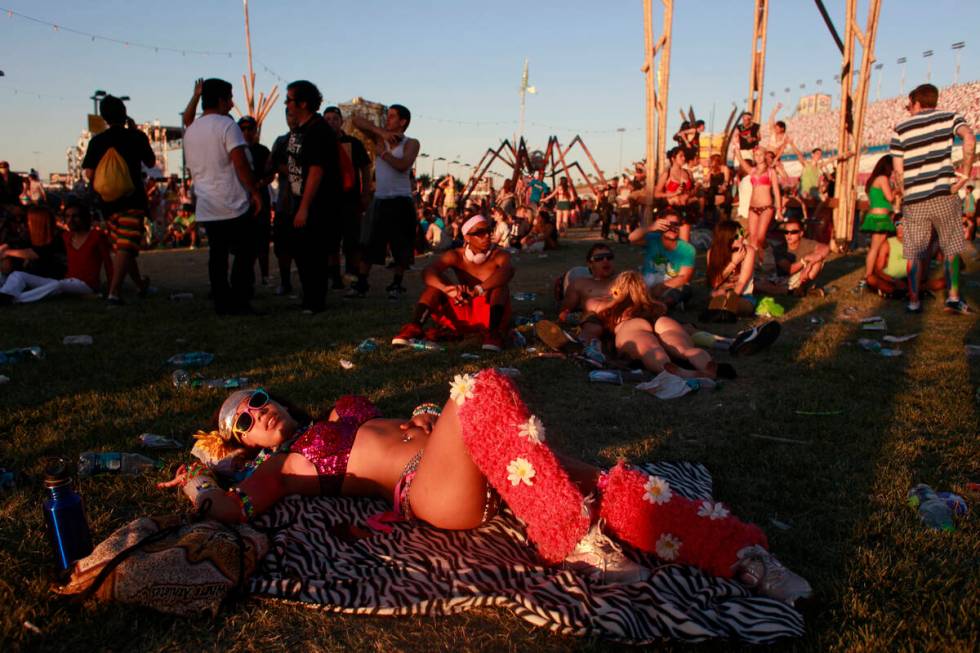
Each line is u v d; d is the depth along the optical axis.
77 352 5.84
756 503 3.21
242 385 4.91
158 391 4.73
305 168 7.68
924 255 8.10
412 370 5.42
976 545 2.81
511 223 17.62
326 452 3.04
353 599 2.41
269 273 11.91
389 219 9.02
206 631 2.29
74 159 39.31
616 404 4.75
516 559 2.65
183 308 8.16
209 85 7.34
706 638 2.20
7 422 4.08
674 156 15.02
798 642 2.22
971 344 6.47
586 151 26.52
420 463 2.75
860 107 15.30
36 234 8.98
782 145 15.08
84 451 3.66
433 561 2.62
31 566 2.57
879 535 2.92
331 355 5.85
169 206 22.02
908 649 2.20
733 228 8.74
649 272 8.73
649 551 2.62
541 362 5.82
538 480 2.45
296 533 2.81
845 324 7.61
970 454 3.79
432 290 6.52
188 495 2.92
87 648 2.19
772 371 5.63
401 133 9.02
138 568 2.33
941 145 7.79
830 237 15.99
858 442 3.99
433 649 2.23
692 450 3.89
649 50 14.34
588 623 2.26
